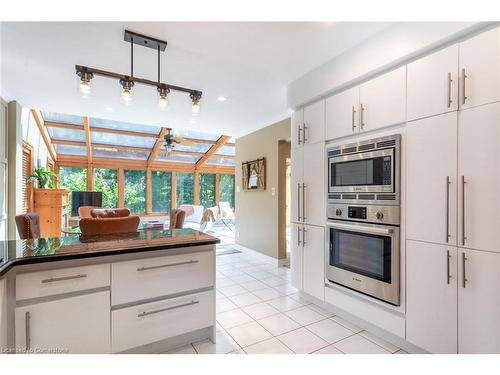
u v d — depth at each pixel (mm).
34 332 1417
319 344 2059
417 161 1849
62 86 3047
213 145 7656
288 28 1980
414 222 1863
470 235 1574
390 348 2008
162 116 4266
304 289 2854
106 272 1616
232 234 7625
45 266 1474
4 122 3344
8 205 3436
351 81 2283
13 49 2229
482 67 1533
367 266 2180
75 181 7246
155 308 1781
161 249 1738
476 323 1545
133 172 8055
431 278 1760
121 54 2326
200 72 2703
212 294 2008
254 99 3471
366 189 2189
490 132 1499
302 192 2873
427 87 1792
